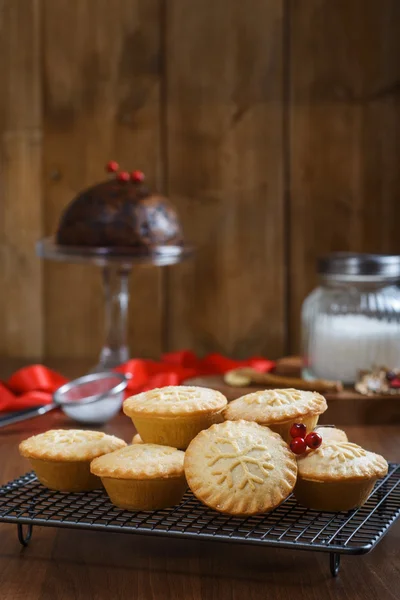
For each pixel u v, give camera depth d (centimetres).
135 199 212
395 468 129
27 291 269
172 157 261
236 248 262
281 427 117
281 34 255
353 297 192
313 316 195
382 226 258
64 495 120
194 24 257
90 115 262
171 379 196
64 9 260
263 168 259
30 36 262
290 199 260
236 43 257
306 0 254
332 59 255
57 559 112
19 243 268
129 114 261
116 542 117
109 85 261
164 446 116
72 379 226
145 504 112
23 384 201
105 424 181
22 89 263
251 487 103
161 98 260
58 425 181
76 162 264
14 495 123
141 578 106
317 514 112
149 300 265
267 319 263
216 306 264
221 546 115
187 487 116
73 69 262
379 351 189
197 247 262
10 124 264
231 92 258
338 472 109
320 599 100
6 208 267
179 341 266
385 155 256
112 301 265
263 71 257
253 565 109
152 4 258
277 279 262
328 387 185
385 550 114
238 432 109
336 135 257
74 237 211
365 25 254
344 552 99
